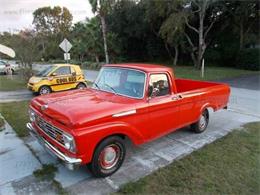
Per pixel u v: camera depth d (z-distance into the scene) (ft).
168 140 17.84
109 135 12.07
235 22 82.48
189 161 14.51
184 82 23.21
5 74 72.54
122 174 13.02
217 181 12.44
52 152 12.01
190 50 84.23
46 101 13.44
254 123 22.09
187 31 84.94
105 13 95.61
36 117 13.94
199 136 18.72
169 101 15.07
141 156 15.16
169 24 68.03
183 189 11.76
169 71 15.38
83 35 119.44
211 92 19.02
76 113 11.27
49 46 163.84
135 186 11.87
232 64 91.25
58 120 11.52
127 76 14.80
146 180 12.43
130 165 13.98
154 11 78.13
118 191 11.57
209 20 83.71
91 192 11.47
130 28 108.06
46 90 35.27
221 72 66.54
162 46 109.29
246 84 47.39
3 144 16.65
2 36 80.84
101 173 12.39
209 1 69.72
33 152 15.46
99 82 16.38
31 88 35.42
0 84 49.21
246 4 71.56
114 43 110.93
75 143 10.77
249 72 69.05
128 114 12.69
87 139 11.02
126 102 13.15
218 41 93.30
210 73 63.87
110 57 114.42
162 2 68.33
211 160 14.65
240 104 30.32
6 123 21.15
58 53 171.01
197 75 59.67
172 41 77.41
